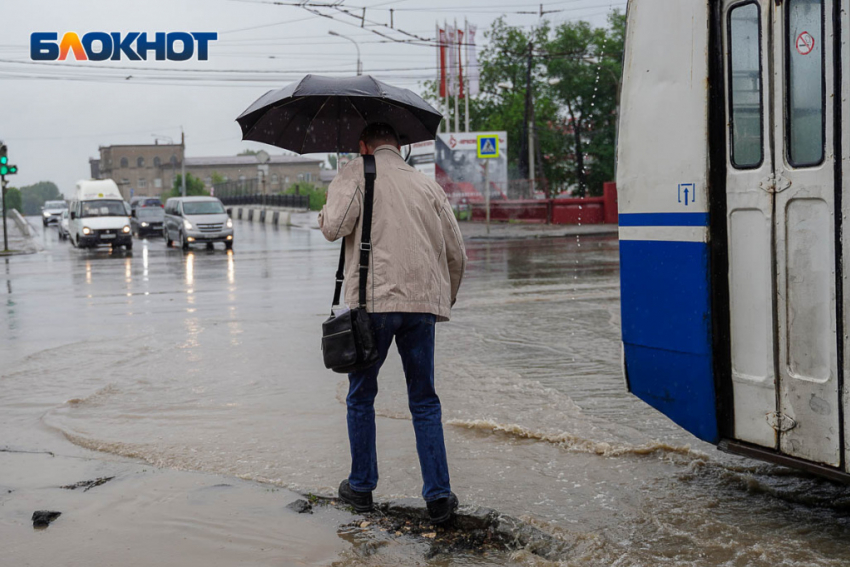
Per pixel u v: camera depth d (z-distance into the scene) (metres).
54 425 5.78
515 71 54.38
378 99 4.09
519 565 3.40
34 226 65.69
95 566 3.46
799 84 3.48
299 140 4.43
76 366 7.87
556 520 3.88
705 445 5.03
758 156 3.67
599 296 12.61
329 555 3.55
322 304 12.49
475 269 17.97
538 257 21.44
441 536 3.75
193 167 138.25
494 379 6.95
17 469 4.80
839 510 3.96
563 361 7.71
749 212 3.72
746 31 3.69
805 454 3.56
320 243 32.22
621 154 4.38
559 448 5.07
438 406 3.89
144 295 14.36
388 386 6.80
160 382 7.09
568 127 52.38
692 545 3.54
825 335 3.44
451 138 43.94
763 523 3.80
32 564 3.48
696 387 4.02
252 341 9.12
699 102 3.88
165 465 4.86
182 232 28.72
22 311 12.31
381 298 3.71
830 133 3.35
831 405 3.43
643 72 4.20
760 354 3.73
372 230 3.73
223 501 4.22
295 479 4.56
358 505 4.04
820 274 3.44
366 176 3.75
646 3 4.18
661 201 4.12
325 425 5.69
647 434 5.29
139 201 64.50
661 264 4.15
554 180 53.12
